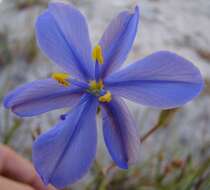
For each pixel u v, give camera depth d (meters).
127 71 0.12
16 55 0.28
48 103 0.12
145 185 0.22
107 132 0.12
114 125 0.12
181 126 0.25
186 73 0.11
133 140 0.11
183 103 0.11
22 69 0.27
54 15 0.12
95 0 0.32
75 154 0.11
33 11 0.31
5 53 0.27
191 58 0.28
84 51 0.12
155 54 0.11
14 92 0.11
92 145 0.12
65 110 0.25
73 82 0.12
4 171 0.18
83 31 0.12
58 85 0.12
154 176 0.22
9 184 0.16
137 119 0.24
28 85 0.12
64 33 0.12
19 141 0.24
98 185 0.18
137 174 0.23
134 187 0.22
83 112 0.12
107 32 0.12
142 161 0.24
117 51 0.12
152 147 0.24
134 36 0.12
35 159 0.11
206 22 0.32
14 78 0.27
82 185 0.23
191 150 0.24
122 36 0.12
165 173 0.21
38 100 0.12
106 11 0.31
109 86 0.12
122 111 0.12
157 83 0.11
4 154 0.18
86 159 0.12
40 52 0.28
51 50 0.12
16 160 0.18
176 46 0.29
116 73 0.12
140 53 0.28
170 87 0.11
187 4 0.33
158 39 0.29
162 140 0.25
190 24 0.31
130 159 0.11
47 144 0.11
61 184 0.11
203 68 0.28
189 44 0.30
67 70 0.12
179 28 0.31
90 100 0.12
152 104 0.11
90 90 0.12
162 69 0.11
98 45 0.12
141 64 0.12
